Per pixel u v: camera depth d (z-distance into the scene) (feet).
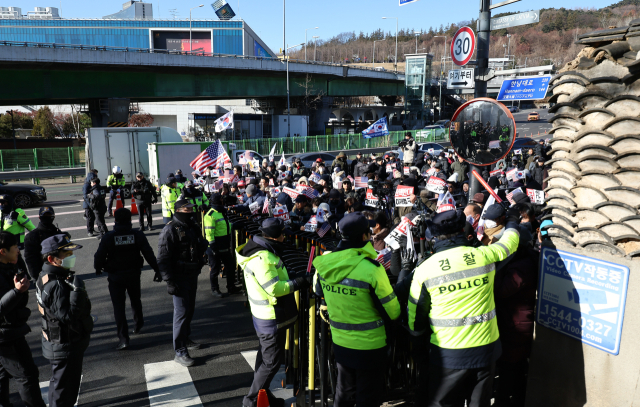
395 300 10.89
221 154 47.65
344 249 11.16
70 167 101.55
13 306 12.95
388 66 452.35
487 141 18.90
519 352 12.03
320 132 217.77
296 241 21.44
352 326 11.09
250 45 289.74
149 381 17.01
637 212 9.82
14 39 263.90
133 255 19.52
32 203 59.00
